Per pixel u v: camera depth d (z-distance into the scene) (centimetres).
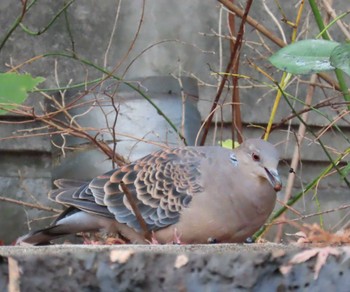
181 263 418
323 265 420
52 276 413
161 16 1389
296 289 421
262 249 435
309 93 1112
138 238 852
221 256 418
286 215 1348
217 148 841
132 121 1092
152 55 1387
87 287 416
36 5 1381
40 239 871
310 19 1389
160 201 830
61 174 1122
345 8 1408
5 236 1377
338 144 1405
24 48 1383
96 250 425
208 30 1391
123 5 1388
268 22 1394
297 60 741
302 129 1122
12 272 409
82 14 1388
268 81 1387
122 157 1061
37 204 1235
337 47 673
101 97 1111
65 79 1384
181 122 1107
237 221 787
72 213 880
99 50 1387
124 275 417
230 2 1020
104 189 862
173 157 855
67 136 1114
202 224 796
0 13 1378
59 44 1387
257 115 1392
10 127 1374
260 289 420
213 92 1373
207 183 805
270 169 777
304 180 1404
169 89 1114
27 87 707
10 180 1384
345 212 1398
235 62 1045
